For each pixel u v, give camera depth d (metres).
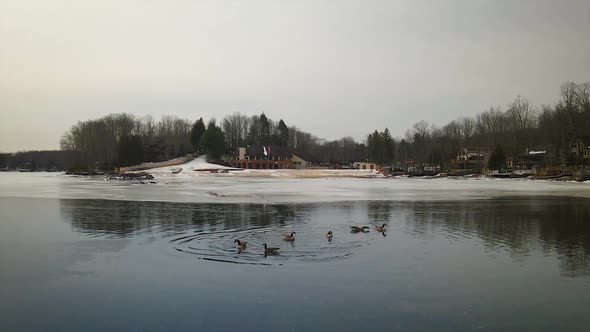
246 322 14.20
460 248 24.64
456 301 16.02
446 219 36.22
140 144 166.88
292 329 13.66
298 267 20.45
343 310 15.13
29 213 39.84
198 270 20.05
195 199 54.59
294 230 30.30
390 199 55.28
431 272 19.69
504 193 67.75
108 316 14.85
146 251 23.89
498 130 159.88
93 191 70.00
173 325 14.06
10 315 15.05
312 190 74.19
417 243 26.00
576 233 29.47
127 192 67.62
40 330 13.80
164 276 19.16
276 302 15.91
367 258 22.17
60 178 134.00
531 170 133.50
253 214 39.06
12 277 19.27
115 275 19.41
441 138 195.50
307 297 16.42
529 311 15.10
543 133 147.00
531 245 25.58
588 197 59.38
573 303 15.85
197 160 184.00
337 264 20.98
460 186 89.31
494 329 13.62
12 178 134.50
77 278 19.06
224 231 29.88
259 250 23.98
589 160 133.38
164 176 140.75
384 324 13.98
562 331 13.49
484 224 33.44
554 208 44.84
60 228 31.42
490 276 19.12
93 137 182.25
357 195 62.38
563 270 20.12
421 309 15.27
